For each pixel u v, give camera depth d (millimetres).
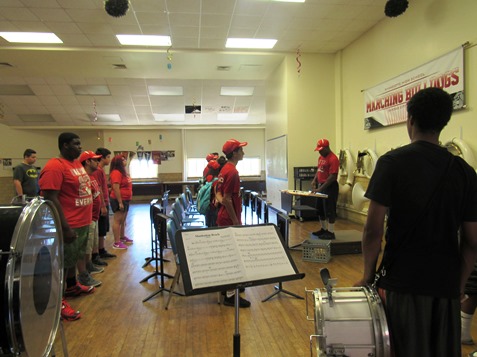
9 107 9445
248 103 9875
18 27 5082
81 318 2555
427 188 1099
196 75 7543
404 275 1134
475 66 3516
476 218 1128
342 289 1312
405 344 1125
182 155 11648
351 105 6137
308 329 2344
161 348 2133
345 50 6297
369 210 1188
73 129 11133
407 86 4543
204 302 2830
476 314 2480
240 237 1511
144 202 10922
